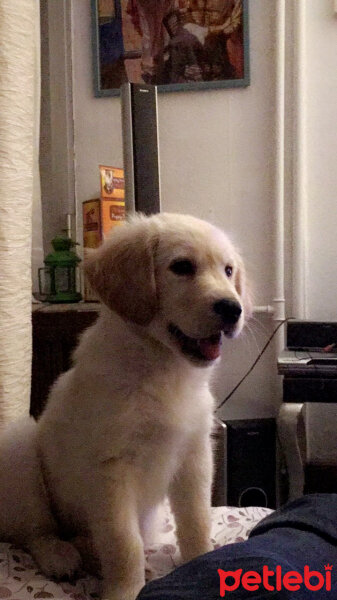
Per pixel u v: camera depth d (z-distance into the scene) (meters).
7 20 1.24
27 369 1.36
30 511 1.10
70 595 0.92
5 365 1.29
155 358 0.99
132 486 0.98
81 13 2.17
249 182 2.10
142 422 0.96
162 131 2.14
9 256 1.28
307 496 0.89
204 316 0.93
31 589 0.92
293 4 2.02
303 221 2.08
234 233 2.12
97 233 1.86
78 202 2.22
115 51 2.14
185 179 2.14
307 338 1.78
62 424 1.04
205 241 1.01
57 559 0.99
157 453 1.00
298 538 0.72
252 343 2.11
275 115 2.05
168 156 2.14
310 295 2.11
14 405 1.31
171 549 1.12
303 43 2.04
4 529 1.11
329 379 1.54
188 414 1.01
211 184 2.13
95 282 1.02
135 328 0.99
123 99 1.65
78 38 2.18
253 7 2.05
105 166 1.98
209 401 1.08
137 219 1.09
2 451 1.12
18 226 1.30
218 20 2.07
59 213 2.23
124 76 2.14
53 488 1.10
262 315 2.10
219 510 1.26
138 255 0.99
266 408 2.11
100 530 0.95
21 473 1.10
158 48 2.11
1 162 1.26
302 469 1.58
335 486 2.03
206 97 2.11
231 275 1.08
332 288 2.10
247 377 2.12
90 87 2.18
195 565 0.66
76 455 0.99
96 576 1.01
